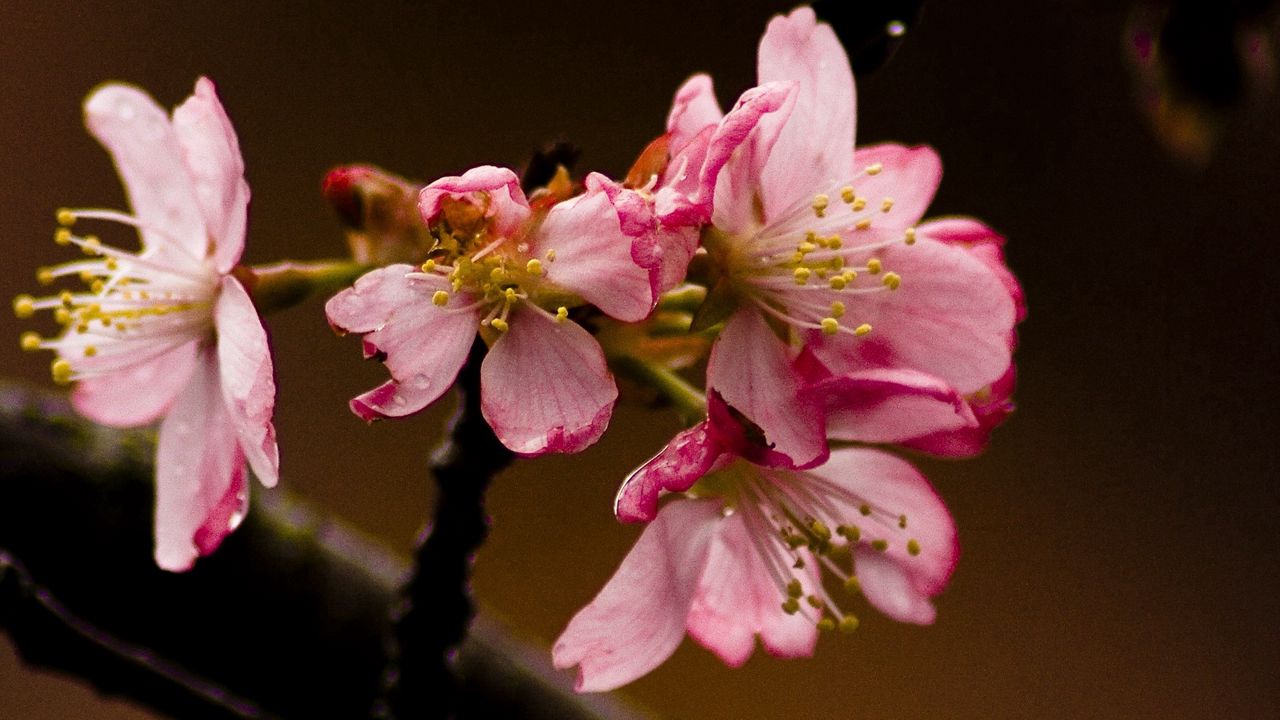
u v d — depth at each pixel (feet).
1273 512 3.01
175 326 1.63
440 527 1.64
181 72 2.98
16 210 2.86
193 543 1.62
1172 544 2.97
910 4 1.62
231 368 1.61
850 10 1.62
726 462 1.60
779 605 1.65
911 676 2.77
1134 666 2.88
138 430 1.70
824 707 2.72
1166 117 1.65
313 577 1.71
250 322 1.60
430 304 1.59
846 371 1.62
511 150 3.06
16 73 2.94
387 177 1.61
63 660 1.62
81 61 2.96
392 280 1.59
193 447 1.63
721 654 1.65
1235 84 1.65
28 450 1.69
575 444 1.58
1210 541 2.99
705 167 1.58
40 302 1.65
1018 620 2.90
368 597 1.71
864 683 2.75
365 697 1.70
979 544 2.95
